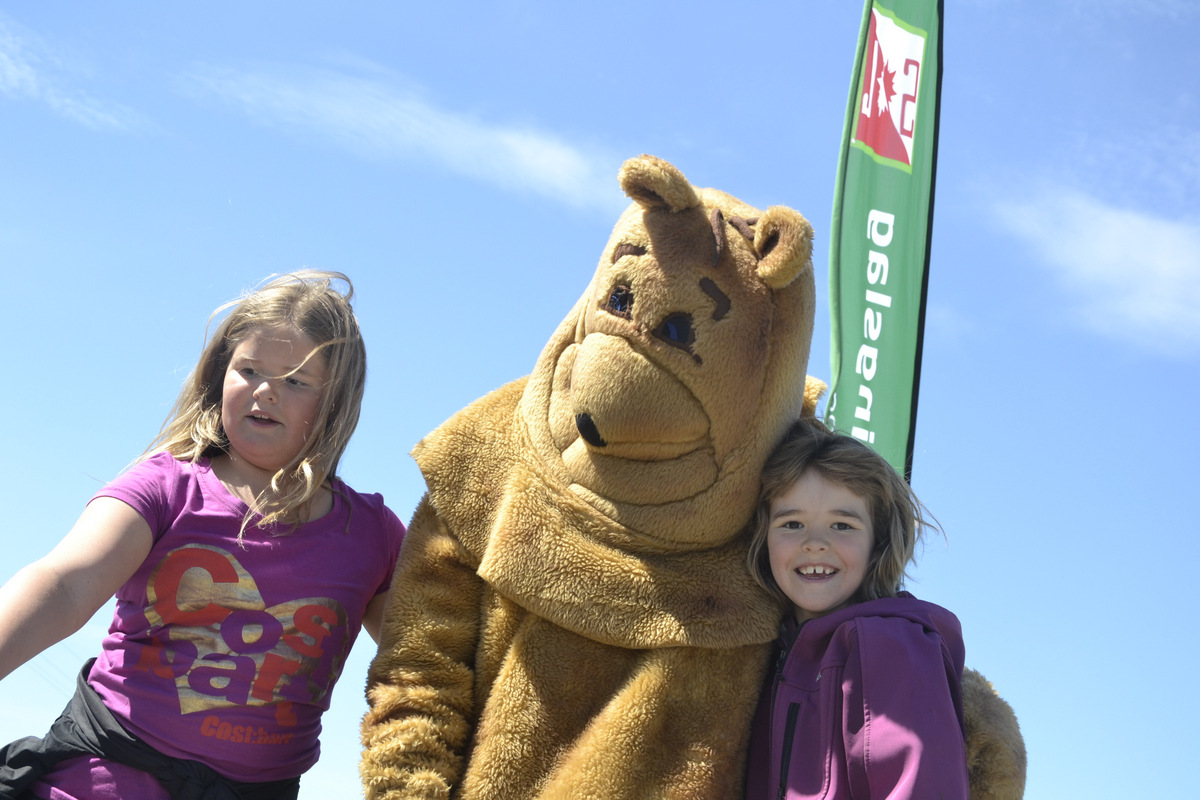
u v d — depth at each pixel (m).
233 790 2.78
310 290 3.17
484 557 2.88
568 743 2.78
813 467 2.88
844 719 2.63
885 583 2.98
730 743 2.75
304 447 3.05
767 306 2.80
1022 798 2.73
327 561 3.03
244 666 2.85
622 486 2.83
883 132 4.79
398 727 2.78
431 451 3.05
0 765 2.75
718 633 2.76
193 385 3.16
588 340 2.84
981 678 2.89
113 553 2.77
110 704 2.77
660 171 2.79
